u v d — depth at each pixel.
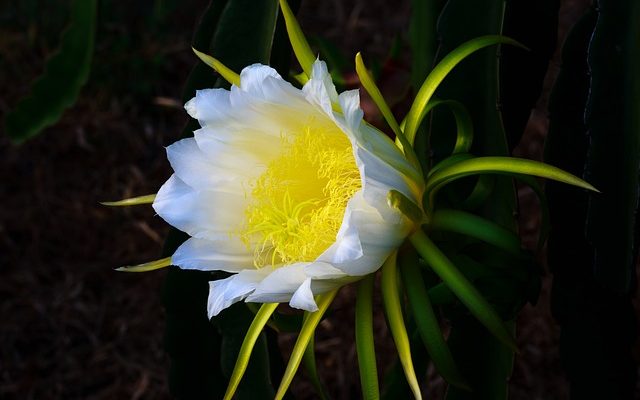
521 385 1.89
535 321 1.95
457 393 1.16
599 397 1.22
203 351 1.22
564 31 2.32
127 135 2.38
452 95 1.17
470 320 1.15
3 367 2.02
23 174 2.33
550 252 1.20
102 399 1.97
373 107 1.63
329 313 1.12
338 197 1.05
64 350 2.05
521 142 2.21
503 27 1.17
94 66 2.42
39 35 2.49
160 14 2.26
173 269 1.20
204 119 1.04
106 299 2.13
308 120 1.04
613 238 1.09
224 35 1.17
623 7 1.08
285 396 1.18
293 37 1.01
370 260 0.98
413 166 1.00
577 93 1.18
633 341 1.21
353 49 2.49
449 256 1.07
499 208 1.14
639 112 1.07
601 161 1.09
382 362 1.94
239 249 1.05
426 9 1.31
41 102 1.61
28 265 2.18
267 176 1.06
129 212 2.25
